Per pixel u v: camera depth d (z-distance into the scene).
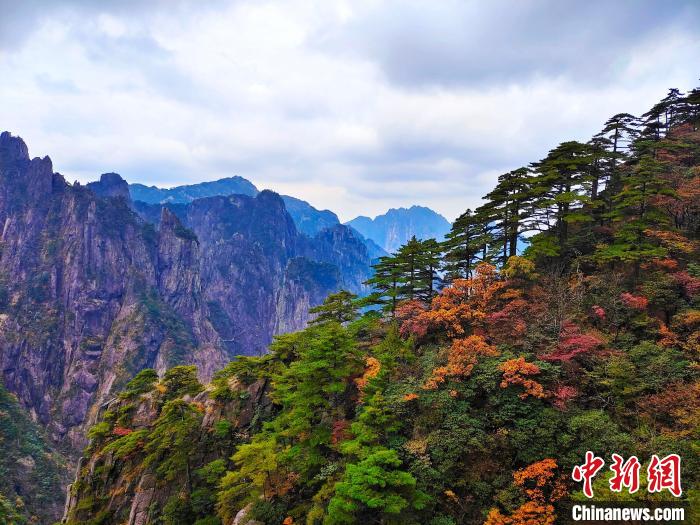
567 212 37.41
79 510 43.00
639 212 37.12
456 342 28.19
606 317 28.48
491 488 21.14
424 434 24.44
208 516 36.62
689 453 18.12
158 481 41.06
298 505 28.64
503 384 23.88
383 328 40.91
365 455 22.92
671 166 41.28
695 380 21.78
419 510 21.14
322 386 30.12
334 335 31.16
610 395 22.94
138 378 48.97
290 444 34.59
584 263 35.09
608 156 40.62
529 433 21.89
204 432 44.19
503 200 39.50
